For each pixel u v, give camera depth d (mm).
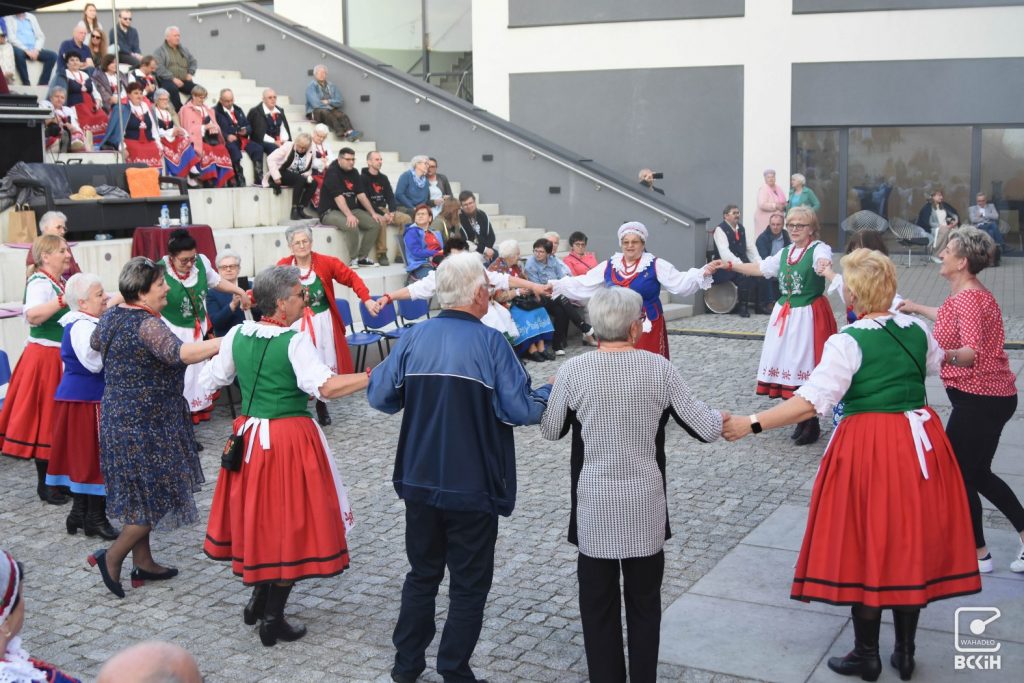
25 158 11078
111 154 12484
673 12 18219
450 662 4359
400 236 13383
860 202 18672
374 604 5340
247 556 4711
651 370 4023
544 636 4902
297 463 4727
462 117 16188
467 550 4367
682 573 5605
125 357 5262
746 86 18172
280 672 4617
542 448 8141
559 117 18906
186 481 5426
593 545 4035
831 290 8180
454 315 4414
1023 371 10516
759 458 7789
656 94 18484
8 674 2600
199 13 18469
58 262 6844
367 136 17016
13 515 6773
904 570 4113
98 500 6285
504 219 15641
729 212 14539
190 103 13141
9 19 14172
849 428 4262
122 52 14562
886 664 4531
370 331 10555
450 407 4297
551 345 11906
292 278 4789
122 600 5441
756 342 12602
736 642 4777
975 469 5301
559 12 18656
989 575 5461
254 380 4754
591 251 15570
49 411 6730
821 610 5105
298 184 13258
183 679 2008
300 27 17500
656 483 4055
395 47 20453
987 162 18109
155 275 5301
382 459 7898
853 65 17922
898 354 4211
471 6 19844
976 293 5180
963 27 17547
